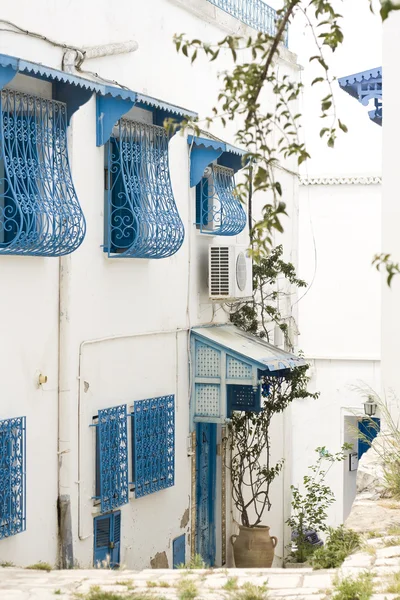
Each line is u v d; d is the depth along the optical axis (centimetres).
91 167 1117
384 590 653
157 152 1214
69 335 1061
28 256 997
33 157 991
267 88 1683
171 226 1202
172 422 1277
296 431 2459
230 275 1373
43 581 797
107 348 1143
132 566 1189
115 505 1134
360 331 2444
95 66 1131
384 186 1116
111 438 1134
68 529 1055
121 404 1173
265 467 1580
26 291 998
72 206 1023
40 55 1027
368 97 1664
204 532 1445
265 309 1578
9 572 860
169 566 1288
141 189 1170
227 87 552
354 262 2462
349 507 2433
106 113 1123
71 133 1071
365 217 2456
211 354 1348
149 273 1246
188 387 1352
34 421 1011
